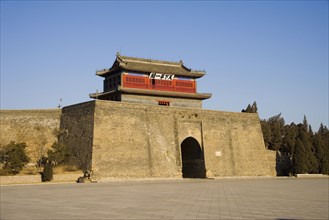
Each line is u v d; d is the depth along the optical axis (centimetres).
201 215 2014
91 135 5378
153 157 5875
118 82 7206
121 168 5478
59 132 5991
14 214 2059
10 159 4959
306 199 2875
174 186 4231
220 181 5431
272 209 2270
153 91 7206
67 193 3294
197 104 7850
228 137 6906
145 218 1914
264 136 8425
